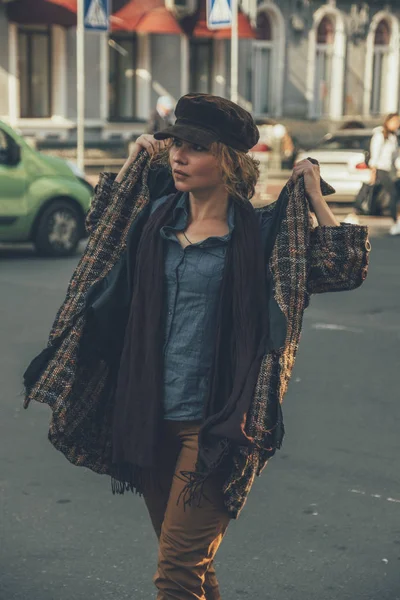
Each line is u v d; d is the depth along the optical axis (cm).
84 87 3297
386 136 2177
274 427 361
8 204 1730
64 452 396
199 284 373
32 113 3206
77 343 382
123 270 391
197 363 374
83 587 523
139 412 377
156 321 376
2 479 682
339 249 370
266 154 3005
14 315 1243
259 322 368
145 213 393
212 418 363
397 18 4462
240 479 366
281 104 4044
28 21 3011
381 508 634
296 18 4031
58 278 1538
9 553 563
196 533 373
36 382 386
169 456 389
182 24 3456
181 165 370
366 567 549
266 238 375
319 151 2556
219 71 3675
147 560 557
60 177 1794
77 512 625
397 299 1412
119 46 3422
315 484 675
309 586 525
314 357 1052
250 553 565
